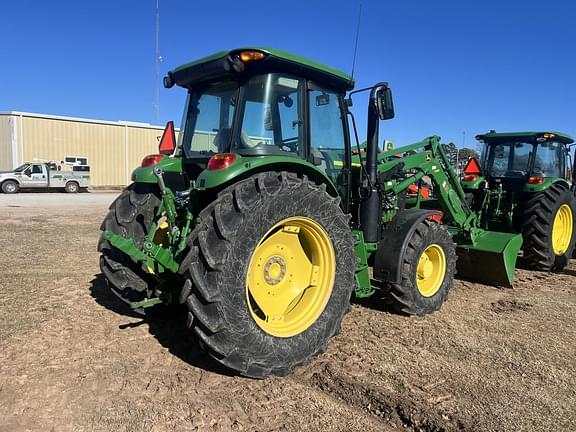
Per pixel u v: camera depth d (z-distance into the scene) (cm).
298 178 371
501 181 795
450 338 431
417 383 345
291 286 388
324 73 416
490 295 577
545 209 712
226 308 325
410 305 480
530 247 723
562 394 333
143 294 442
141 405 310
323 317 385
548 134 770
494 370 368
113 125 3291
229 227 326
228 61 374
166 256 366
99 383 337
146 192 441
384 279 477
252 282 360
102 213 1395
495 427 293
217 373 357
